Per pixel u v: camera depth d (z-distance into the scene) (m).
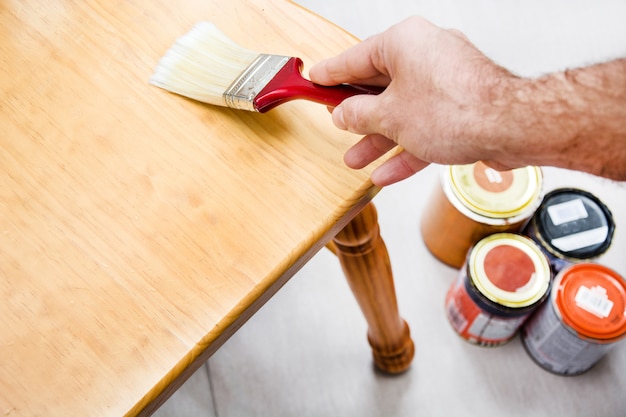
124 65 0.59
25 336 0.49
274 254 0.52
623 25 1.28
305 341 1.08
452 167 0.97
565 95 0.49
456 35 0.52
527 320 1.04
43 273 0.51
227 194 0.54
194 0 0.62
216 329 0.50
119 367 0.49
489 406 1.04
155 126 0.57
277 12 0.62
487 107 0.50
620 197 1.15
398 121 0.52
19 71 0.58
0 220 0.53
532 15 1.28
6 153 0.55
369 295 0.80
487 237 0.95
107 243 0.52
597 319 0.92
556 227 0.96
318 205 0.54
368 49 0.53
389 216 1.16
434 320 1.10
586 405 1.04
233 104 0.56
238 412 1.04
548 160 0.52
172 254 0.52
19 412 0.47
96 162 0.55
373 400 1.05
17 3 0.60
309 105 0.58
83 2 0.61
